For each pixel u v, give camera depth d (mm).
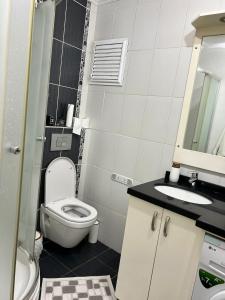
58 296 1590
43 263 1885
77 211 2123
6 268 951
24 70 871
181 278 1262
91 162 2355
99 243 2287
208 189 1646
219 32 1568
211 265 1110
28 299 1229
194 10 1648
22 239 1499
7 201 899
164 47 1799
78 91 2242
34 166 1434
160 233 1330
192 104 1697
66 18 1969
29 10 840
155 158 1896
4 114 818
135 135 2000
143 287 1428
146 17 1883
